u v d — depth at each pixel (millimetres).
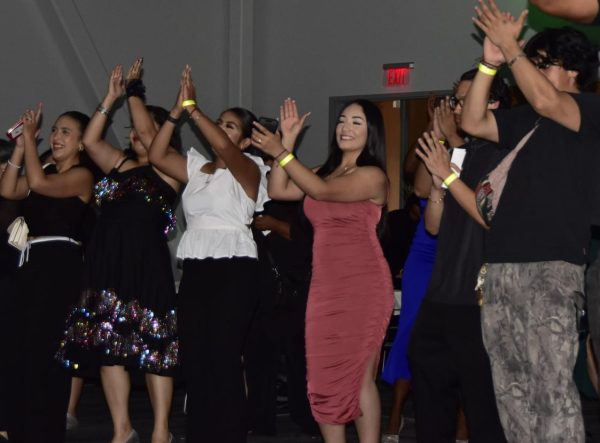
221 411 5207
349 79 10500
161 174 5641
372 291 4746
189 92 5348
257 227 5992
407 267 5547
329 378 4727
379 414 4832
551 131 3754
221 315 5203
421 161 5320
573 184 3727
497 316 3805
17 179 5824
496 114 3920
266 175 5684
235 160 5262
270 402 6430
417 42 10156
